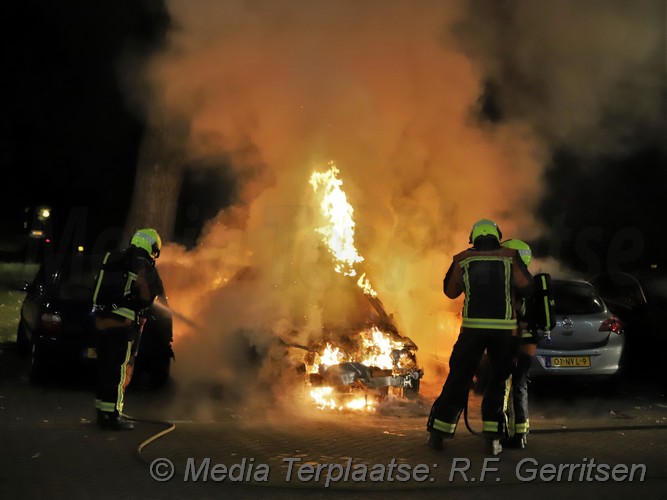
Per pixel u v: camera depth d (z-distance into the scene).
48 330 9.09
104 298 7.17
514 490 5.53
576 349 9.53
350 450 6.60
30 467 5.83
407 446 6.79
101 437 6.82
